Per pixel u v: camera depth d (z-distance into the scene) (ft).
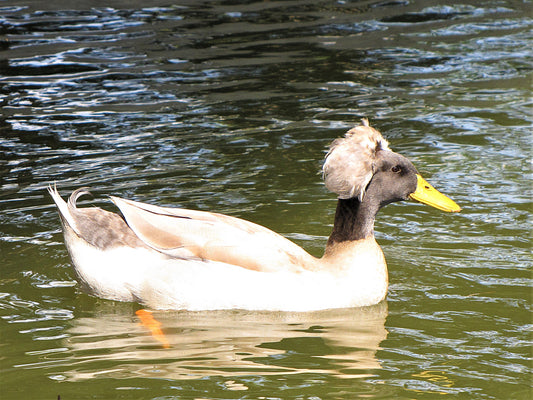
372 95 59.88
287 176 45.68
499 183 44.65
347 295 32.04
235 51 70.49
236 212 40.96
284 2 88.94
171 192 43.19
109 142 50.57
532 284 33.86
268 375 26.23
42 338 29.22
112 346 28.58
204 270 31.58
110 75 63.82
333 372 26.50
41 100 58.18
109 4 87.15
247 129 53.01
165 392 24.98
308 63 67.41
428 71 65.62
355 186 31.63
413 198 32.91
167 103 57.93
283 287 31.48
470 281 34.30
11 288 33.53
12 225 39.40
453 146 50.24
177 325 30.55
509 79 63.26
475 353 28.04
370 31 77.20
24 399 24.59
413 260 36.40
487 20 81.25
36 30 76.43
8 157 48.19
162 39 74.13
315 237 38.40
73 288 33.83
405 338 29.32
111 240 32.45
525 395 24.98
